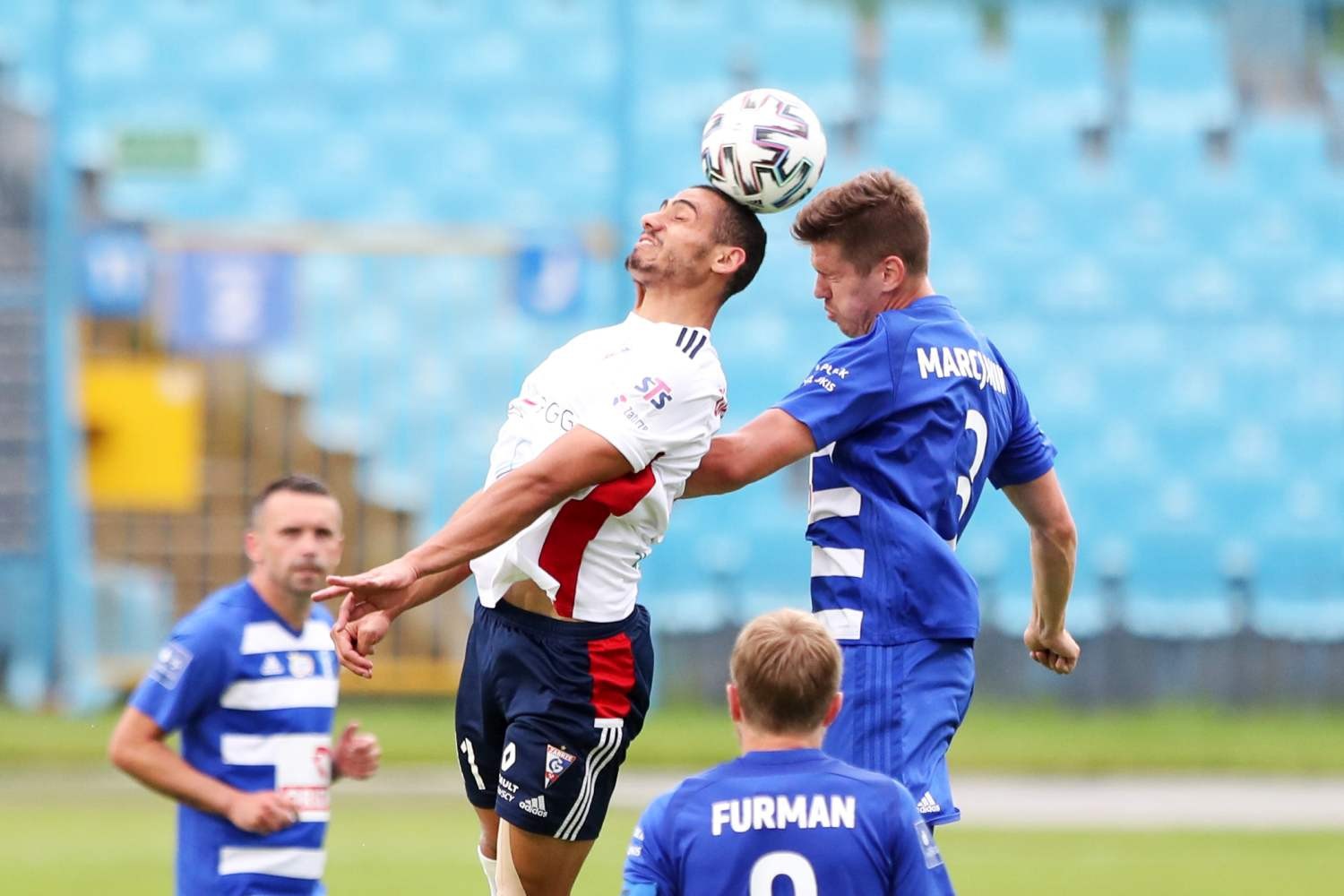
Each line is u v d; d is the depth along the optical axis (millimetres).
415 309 58906
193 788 18625
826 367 17297
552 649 16938
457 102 60500
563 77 60625
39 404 56500
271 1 60625
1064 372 60000
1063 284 60375
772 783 14281
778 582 57875
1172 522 59031
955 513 17703
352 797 42062
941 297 18109
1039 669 56656
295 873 19094
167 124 59812
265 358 57969
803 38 61219
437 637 55969
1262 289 60219
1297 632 57500
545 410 16922
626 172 58719
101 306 57094
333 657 19641
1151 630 57156
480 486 58688
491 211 60125
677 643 56062
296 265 57500
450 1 61031
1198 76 61938
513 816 16906
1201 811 41875
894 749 17016
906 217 17766
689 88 60594
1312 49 62438
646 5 61094
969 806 42469
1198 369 59875
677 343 16781
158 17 60250
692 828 14258
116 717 54219
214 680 18859
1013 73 61656
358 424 58469
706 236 17141
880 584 17172
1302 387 59812
